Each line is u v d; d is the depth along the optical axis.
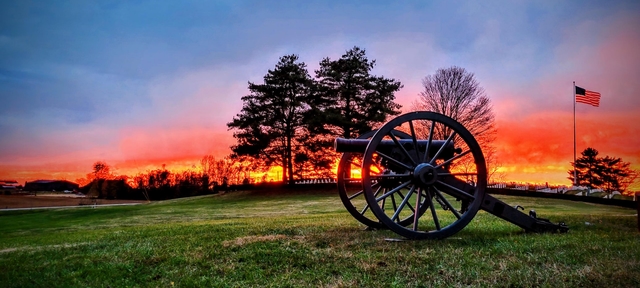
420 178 7.54
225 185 61.78
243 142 44.62
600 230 9.30
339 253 6.74
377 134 7.30
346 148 8.13
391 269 5.79
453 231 7.71
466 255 6.40
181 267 6.32
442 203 8.09
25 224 23.62
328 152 44.53
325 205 28.94
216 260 6.64
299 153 44.78
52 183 99.12
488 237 7.95
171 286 5.46
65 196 73.38
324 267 6.03
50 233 16.05
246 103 45.22
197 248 7.57
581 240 7.55
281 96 45.28
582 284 5.04
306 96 45.25
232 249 7.37
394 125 7.38
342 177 8.98
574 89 43.00
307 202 32.59
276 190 45.47
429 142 7.72
